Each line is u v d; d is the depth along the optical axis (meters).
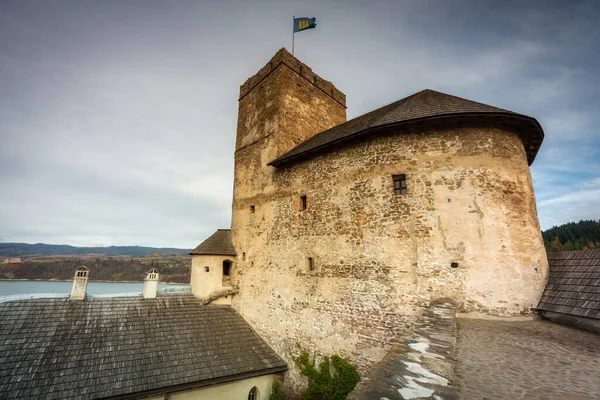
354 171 9.76
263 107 15.48
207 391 9.71
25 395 7.81
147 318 11.58
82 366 8.93
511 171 8.27
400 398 2.78
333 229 9.97
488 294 7.31
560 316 6.75
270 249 12.45
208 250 14.40
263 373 10.37
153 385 8.87
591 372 4.03
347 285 9.20
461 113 7.96
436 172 8.38
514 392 3.44
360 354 8.46
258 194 14.00
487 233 7.70
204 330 11.78
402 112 9.28
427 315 6.17
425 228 8.14
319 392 9.12
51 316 10.37
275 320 11.47
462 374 3.98
